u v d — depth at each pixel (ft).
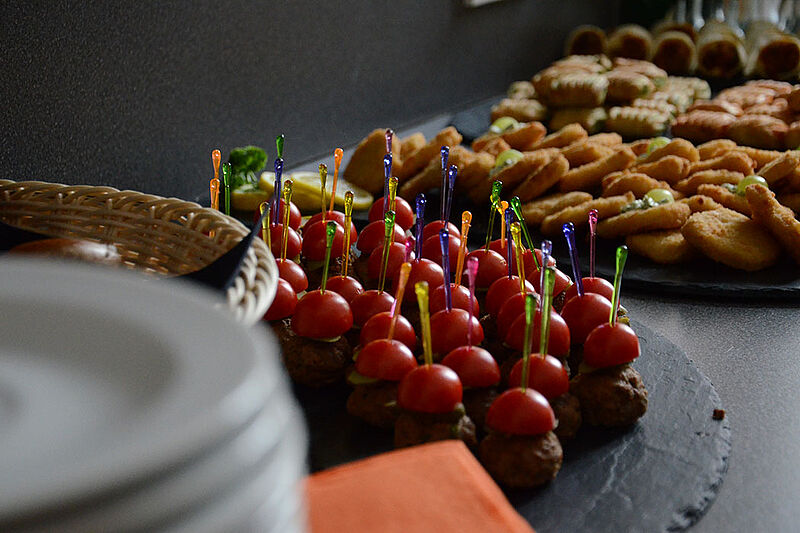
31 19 2.58
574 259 2.00
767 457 1.83
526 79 5.49
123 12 2.84
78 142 2.77
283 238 2.24
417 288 1.69
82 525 0.73
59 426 0.95
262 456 0.86
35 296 1.15
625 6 6.22
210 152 3.25
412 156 3.35
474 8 4.77
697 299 2.60
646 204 2.96
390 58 4.18
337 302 1.97
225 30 3.21
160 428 0.84
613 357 1.88
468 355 1.83
